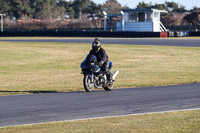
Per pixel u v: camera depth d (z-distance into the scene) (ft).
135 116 69.21
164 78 151.53
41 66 208.95
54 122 64.59
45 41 452.76
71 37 587.27
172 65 207.62
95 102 86.38
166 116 68.64
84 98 93.15
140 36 553.64
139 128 59.11
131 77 157.38
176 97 92.84
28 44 391.04
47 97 96.02
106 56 103.04
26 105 83.15
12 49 322.14
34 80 151.53
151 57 254.88
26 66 208.33
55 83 140.26
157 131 56.90
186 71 178.81
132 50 309.42
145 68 194.18
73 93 104.17
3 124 64.03
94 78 103.86
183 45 368.27
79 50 317.22
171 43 399.44
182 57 254.27
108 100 89.30
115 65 209.56
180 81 138.00
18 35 627.87
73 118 68.33
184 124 61.57
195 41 430.61
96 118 67.72
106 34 572.51
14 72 181.98
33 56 265.34
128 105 81.76
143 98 92.02
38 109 77.87
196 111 73.36
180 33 574.97
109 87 108.88
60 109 77.61
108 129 58.65
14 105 83.41
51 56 266.57
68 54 281.95
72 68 200.03
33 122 65.36
